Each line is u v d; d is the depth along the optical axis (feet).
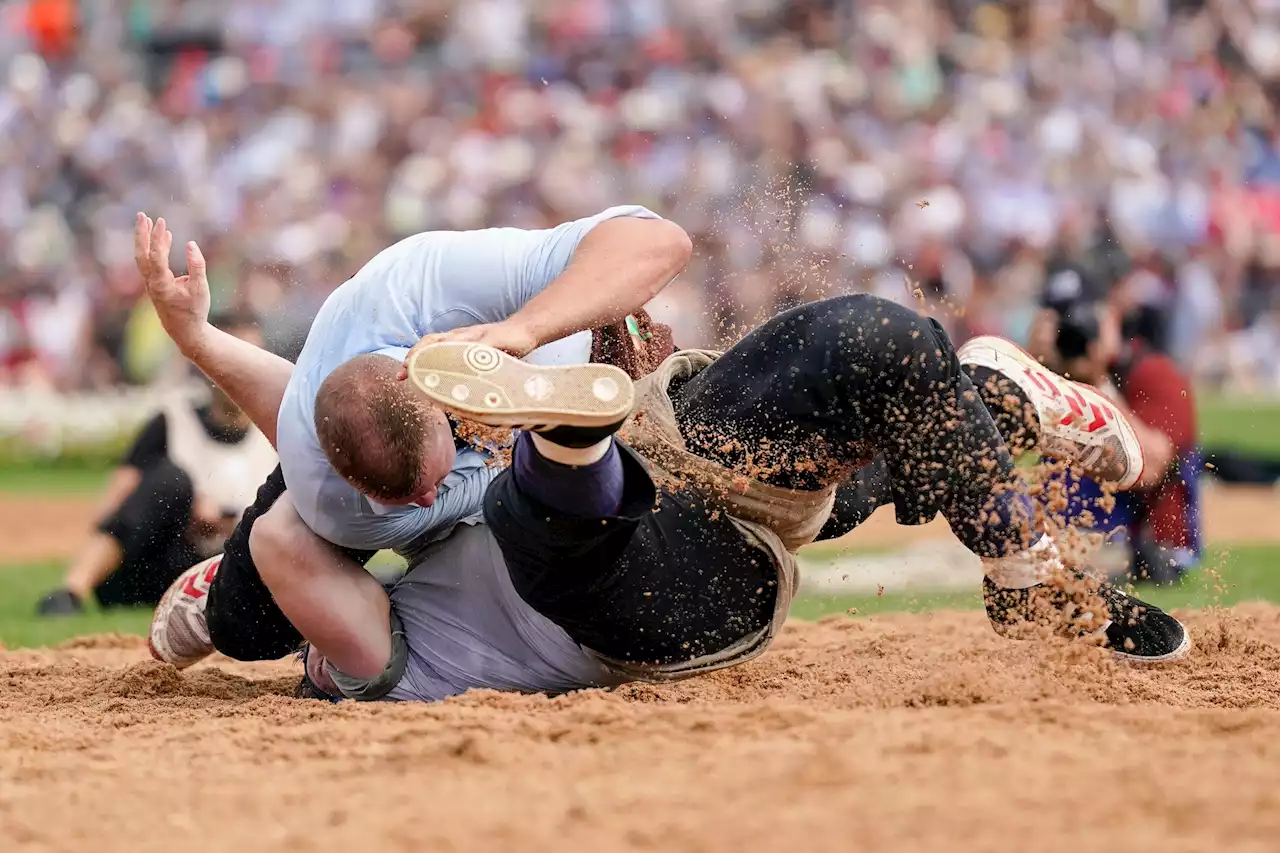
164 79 258.98
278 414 41.34
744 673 45.65
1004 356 43.91
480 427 40.57
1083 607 41.52
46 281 231.91
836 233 213.05
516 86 247.09
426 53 261.24
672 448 39.22
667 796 28.89
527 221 230.07
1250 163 245.24
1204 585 79.00
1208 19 256.73
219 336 44.60
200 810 29.37
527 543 36.19
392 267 39.65
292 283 213.66
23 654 59.11
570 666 41.16
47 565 113.91
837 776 29.89
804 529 40.52
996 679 40.91
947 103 240.73
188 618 48.29
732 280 174.40
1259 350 227.61
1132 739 33.50
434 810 28.53
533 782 30.58
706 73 246.27
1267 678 44.16
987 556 40.40
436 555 42.14
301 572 40.60
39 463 193.36
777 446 38.83
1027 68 246.88
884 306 38.17
